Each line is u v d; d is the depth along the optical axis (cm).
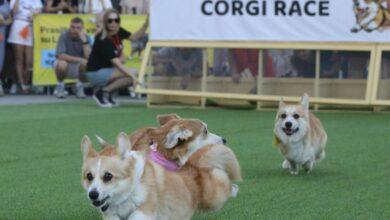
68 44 1862
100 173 579
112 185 580
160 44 1728
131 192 592
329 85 1631
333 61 1623
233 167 695
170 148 684
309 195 821
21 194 820
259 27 1662
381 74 1589
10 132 1270
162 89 1720
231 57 1691
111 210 598
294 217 727
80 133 1263
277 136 942
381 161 1025
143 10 1967
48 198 802
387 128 1336
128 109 1645
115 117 1482
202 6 1698
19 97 1898
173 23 1720
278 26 1648
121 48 1742
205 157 681
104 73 1683
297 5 1630
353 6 1590
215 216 729
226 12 1683
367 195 821
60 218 726
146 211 597
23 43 1916
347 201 793
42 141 1178
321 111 1616
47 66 1925
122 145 589
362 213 743
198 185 659
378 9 1572
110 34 1705
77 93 1892
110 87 1697
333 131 1298
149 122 1403
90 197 574
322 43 1616
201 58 1712
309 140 932
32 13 1909
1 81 1997
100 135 1239
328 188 856
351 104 1584
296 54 1645
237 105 1725
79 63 1861
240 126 1359
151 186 604
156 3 1728
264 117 1498
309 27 1625
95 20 1866
